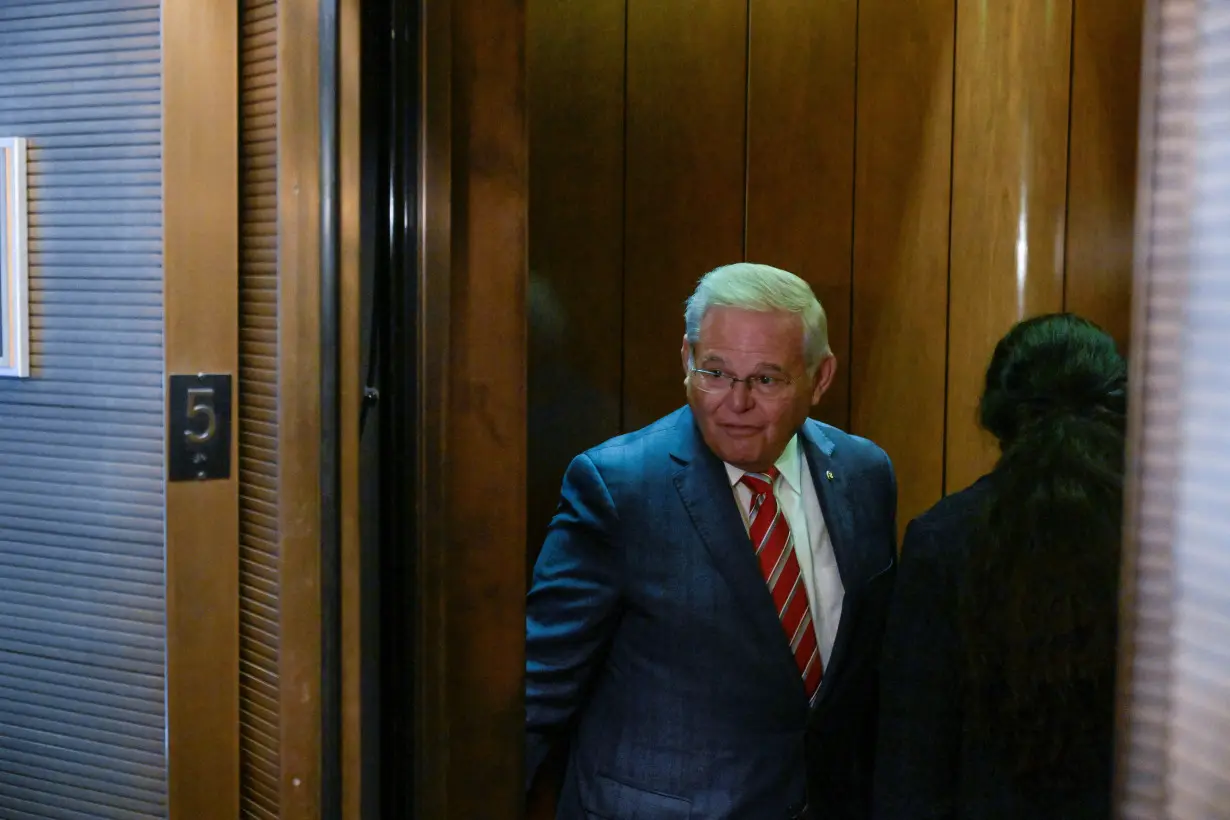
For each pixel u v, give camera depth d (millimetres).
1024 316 3102
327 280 1529
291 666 1625
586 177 3379
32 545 1820
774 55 3305
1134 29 3072
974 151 3139
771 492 1876
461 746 1753
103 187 1734
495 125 1709
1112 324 3137
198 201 1667
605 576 1854
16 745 1848
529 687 1869
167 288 1667
